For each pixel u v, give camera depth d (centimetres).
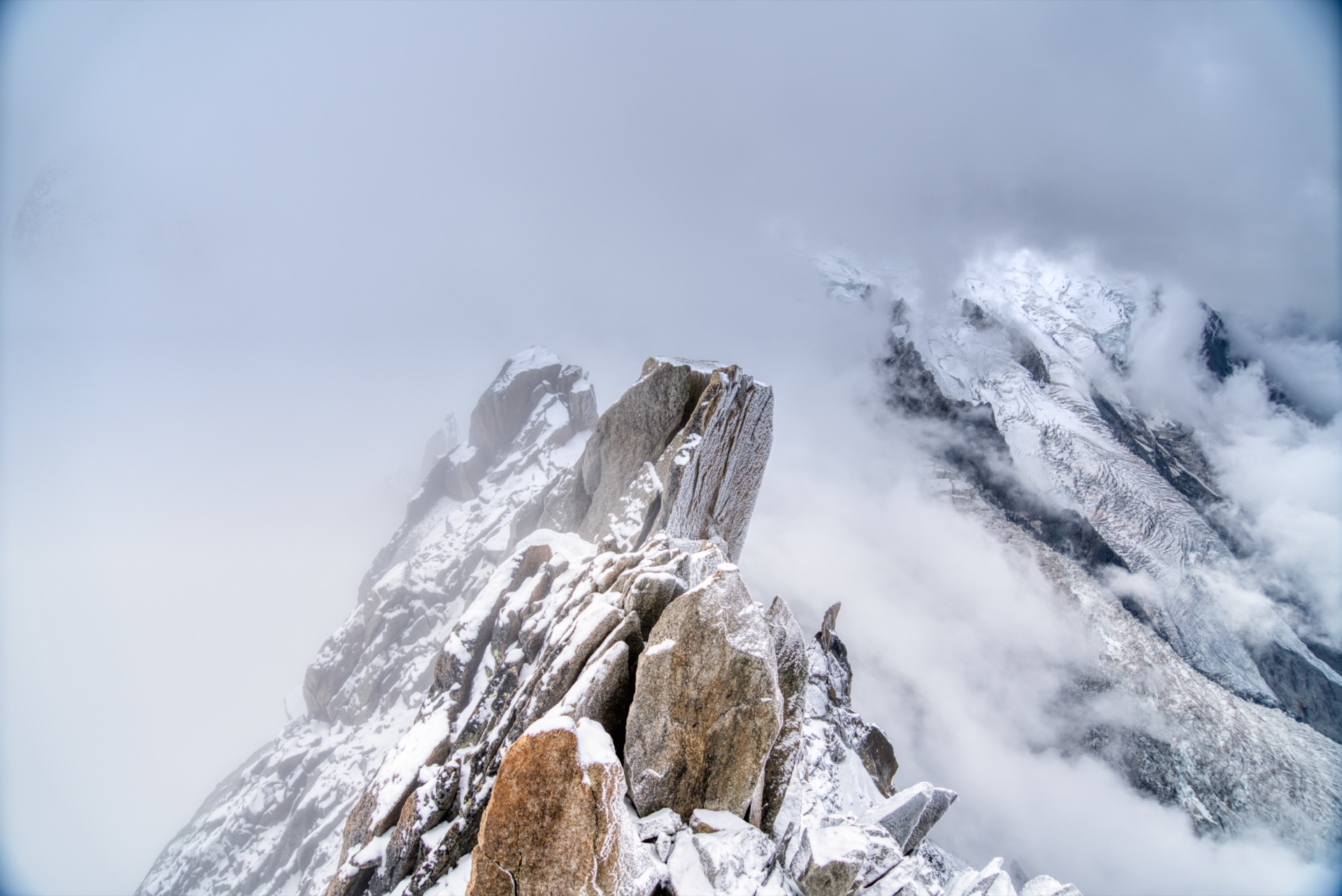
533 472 7825
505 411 8794
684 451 3269
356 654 6400
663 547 1955
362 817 1694
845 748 2503
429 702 1947
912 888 1172
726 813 1202
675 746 1216
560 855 959
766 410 3888
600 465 3869
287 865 4459
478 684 1952
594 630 1451
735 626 1248
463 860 1373
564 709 1268
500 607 2130
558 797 968
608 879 948
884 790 2745
